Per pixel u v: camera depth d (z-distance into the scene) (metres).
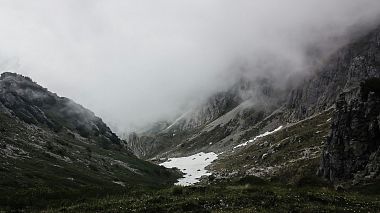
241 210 34.12
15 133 130.75
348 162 84.00
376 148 81.62
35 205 48.94
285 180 109.81
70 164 119.81
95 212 37.81
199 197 39.69
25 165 95.19
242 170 163.25
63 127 192.00
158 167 190.12
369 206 37.62
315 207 34.88
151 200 40.19
